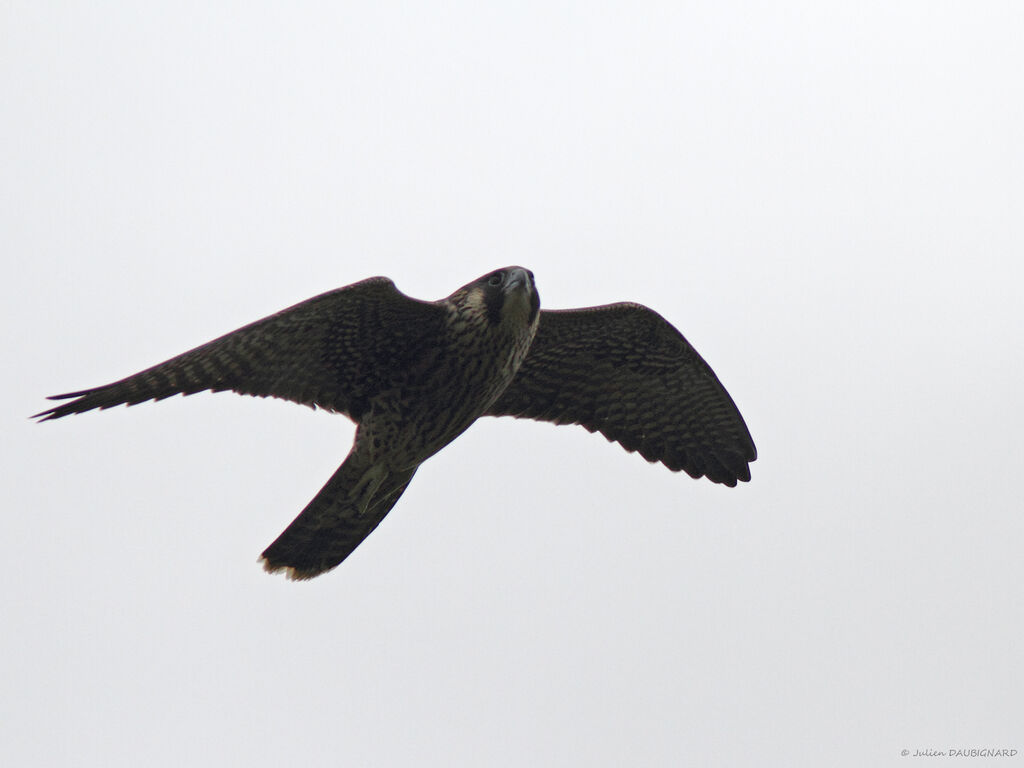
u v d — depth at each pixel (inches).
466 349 533.0
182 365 493.0
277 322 498.0
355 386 532.7
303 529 546.3
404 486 554.3
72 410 476.1
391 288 506.3
